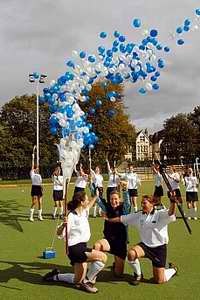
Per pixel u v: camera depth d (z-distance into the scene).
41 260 8.84
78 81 9.88
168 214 7.13
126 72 10.61
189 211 15.41
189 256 9.01
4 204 20.11
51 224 13.76
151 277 7.54
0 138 58.47
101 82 11.96
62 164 9.56
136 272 7.21
